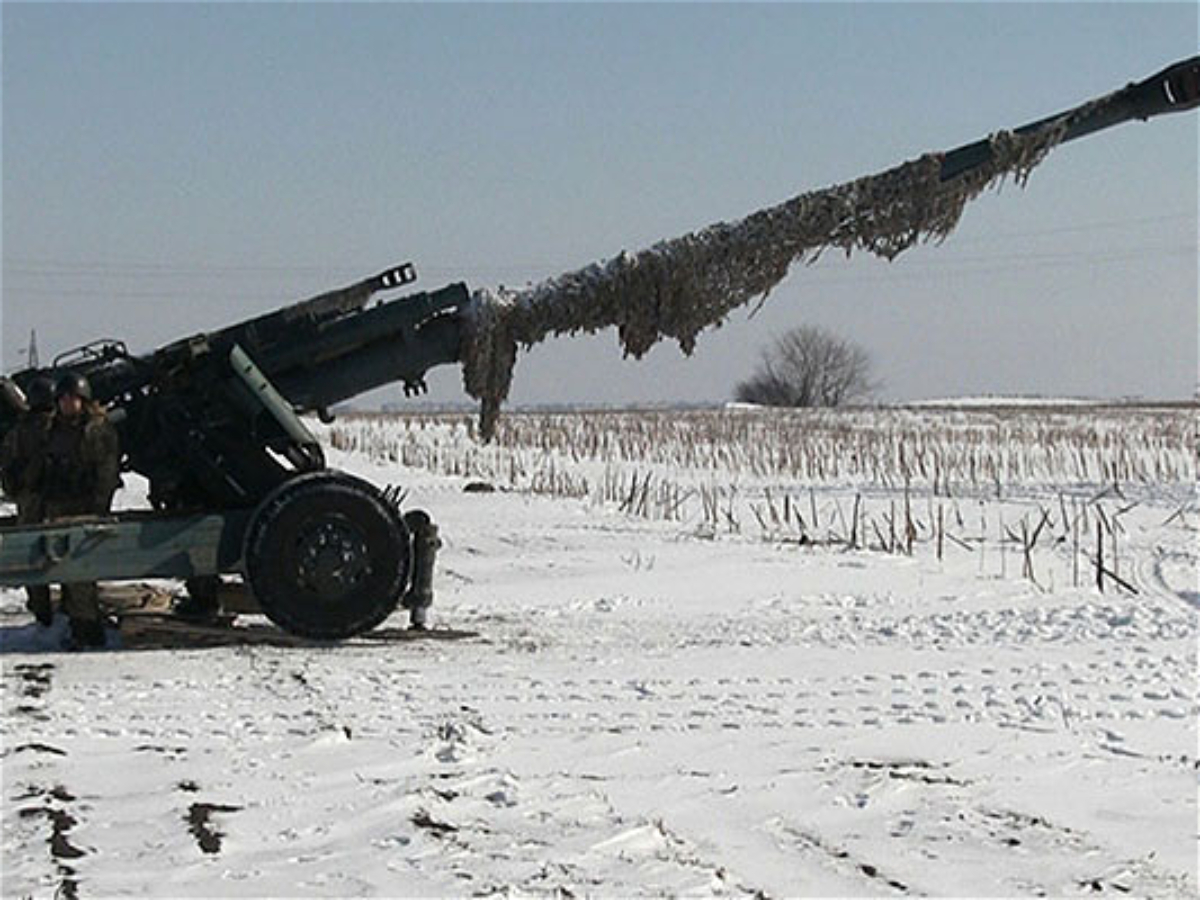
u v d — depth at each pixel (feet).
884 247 42.45
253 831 23.18
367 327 40.83
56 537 37.73
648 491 87.20
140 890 20.56
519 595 50.01
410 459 122.21
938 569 55.98
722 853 22.44
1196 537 66.80
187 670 35.88
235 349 39.27
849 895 20.68
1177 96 41.19
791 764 27.35
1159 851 22.65
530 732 29.68
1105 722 30.63
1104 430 163.12
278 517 38.42
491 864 21.66
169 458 39.93
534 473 107.45
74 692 33.24
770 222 41.75
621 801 24.97
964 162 41.88
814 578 53.67
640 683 34.42
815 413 236.43
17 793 25.27
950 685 34.19
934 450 115.24
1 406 40.27
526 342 41.78
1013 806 24.89
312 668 36.14
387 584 39.19
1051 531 67.26
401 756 27.58
